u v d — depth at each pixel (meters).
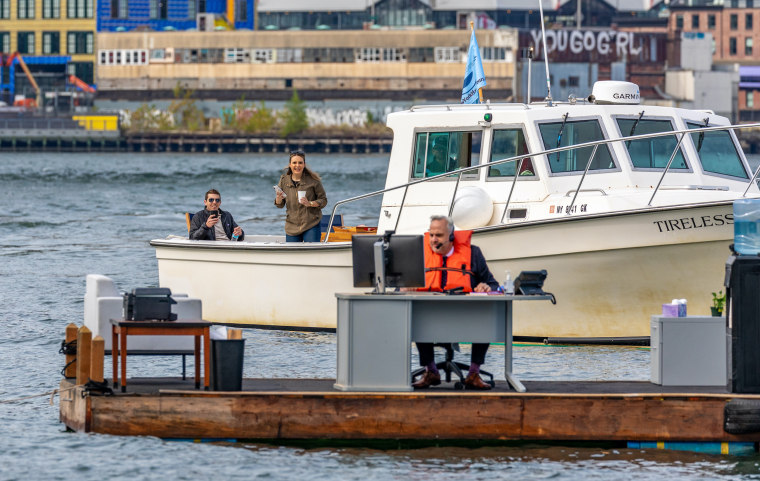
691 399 41.12
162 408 41.34
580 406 41.09
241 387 42.34
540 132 60.56
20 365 56.66
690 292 58.22
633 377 52.47
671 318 43.12
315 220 65.19
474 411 41.09
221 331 43.50
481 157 61.53
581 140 60.97
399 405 41.03
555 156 60.56
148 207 176.12
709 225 56.72
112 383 43.91
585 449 41.41
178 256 67.25
